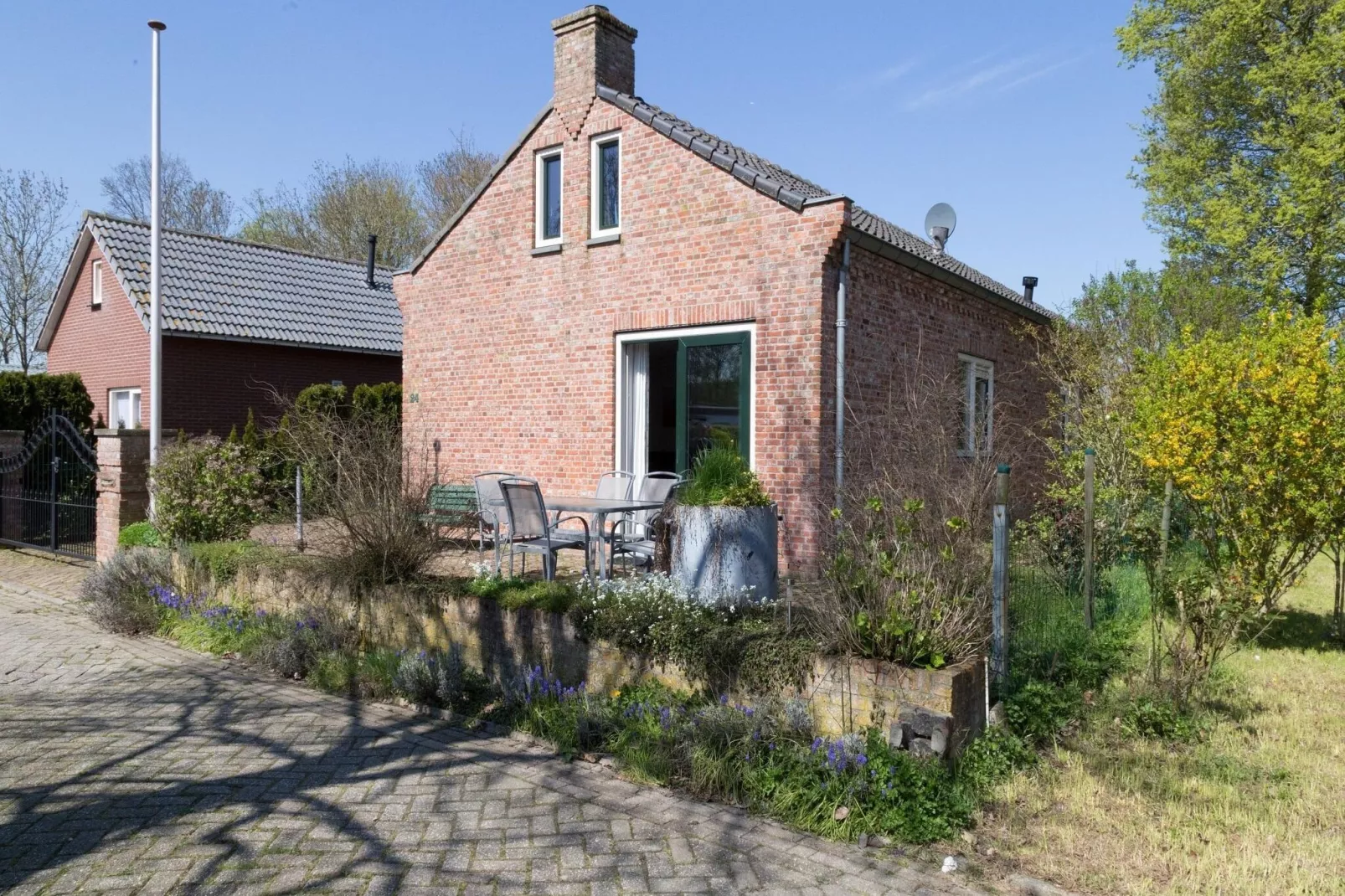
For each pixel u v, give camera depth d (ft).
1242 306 65.67
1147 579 29.35
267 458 38.42
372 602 24.61
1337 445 24.30
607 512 24.58
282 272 73.20
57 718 20.54
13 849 13.82
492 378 39.88
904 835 14.02
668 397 36.45
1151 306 49.42
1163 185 74.84
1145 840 13.98
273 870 13.11
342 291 75.61
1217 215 68.80
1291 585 26.99
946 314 38.91
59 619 31.91
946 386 32.37
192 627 28.19
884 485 22.13
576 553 34.73
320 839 14.14
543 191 38.52
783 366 30.96
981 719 17.06
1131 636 25.53
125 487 38.45
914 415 28.37
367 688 21.97
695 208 33.06
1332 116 62.44
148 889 12.55
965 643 16.97
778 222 30.99
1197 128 71.82
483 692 21.04
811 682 17.10
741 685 17.88
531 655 21.11
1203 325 54.49
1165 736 18.54
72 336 75.46
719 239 32.45
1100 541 31.65
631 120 34.83
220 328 62.80
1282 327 26.53
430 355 42.39
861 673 16.52
